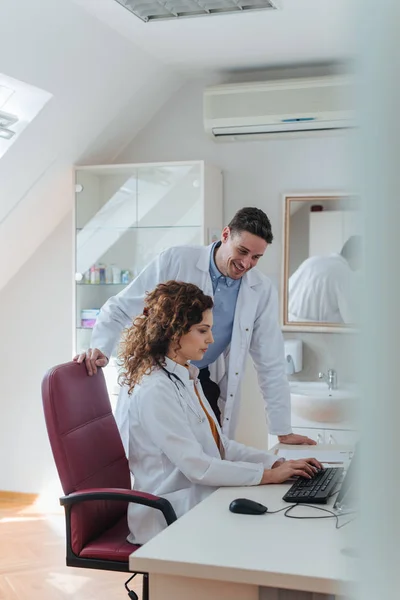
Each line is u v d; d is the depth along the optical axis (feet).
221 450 7.69
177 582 4.91
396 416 1.41
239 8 11.05
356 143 1.43
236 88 14.23
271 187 14.82
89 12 11.20
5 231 14.53
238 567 4.68
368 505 1.45
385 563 1.43
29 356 16.24
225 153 15.10
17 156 12.93
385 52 1.39
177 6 10.98
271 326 9.78
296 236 14.58
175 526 5.62
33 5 10.23
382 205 1.41
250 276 9.68
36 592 11.10
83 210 14.75
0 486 16.40
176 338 7.21
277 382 9.67
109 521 7.59
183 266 9.66
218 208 14.93
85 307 14.97
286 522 5.71
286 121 14.02
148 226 14.52
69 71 12.14
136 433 7.27
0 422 16.42
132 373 7.36
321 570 4.60
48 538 13.82
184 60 13.89
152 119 15.53
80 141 14.16
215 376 9.96
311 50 13.32
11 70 11.17
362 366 1.44
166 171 14.39
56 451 7.08
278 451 8.53
